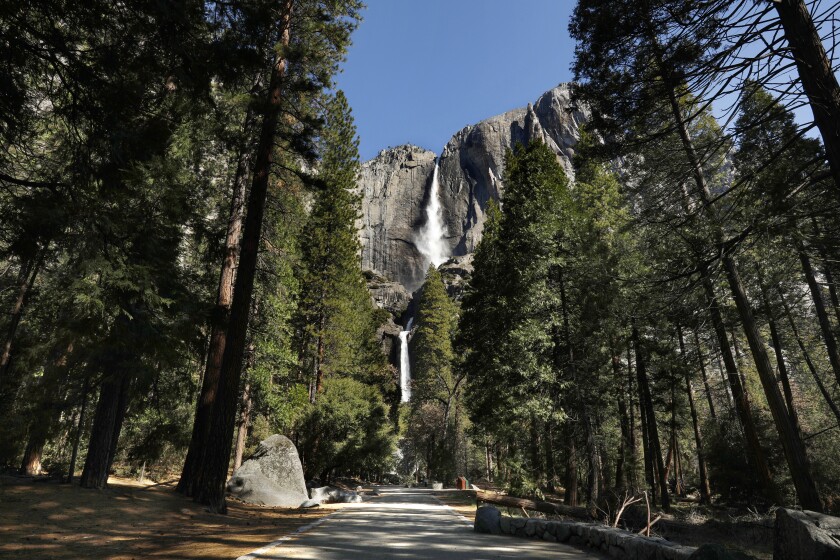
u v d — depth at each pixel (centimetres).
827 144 606
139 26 590
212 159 1427
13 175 735
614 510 1184
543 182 2098
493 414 2114
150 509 955
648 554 566
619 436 2114
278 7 736
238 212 1489
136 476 1780
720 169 1186
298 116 1268
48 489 987
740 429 2039
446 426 4416
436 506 1650
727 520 1395
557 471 2177
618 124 1086
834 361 1633
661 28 869
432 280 5216
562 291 1839
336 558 564
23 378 1496
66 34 575
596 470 1577
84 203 637
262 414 2353
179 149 1156
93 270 664
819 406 2573
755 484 1814
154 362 1126
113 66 594
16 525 724
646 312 1318
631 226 1177
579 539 781
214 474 1077
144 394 1324
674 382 1988
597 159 1191
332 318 2812
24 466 1574
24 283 1448
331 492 1809
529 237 1941
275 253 1669
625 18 903
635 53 959
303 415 2380
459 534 870
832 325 1975
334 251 2875
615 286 1555
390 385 4612
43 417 1170
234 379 1107
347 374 3269
